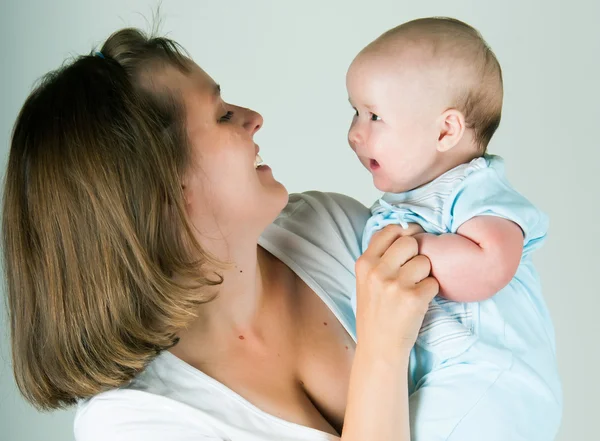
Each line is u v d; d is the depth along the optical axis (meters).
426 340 1.30
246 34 2.60
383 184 1.36
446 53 1.28
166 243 1.23
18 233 1.22
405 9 2.59
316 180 2.71
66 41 2.46
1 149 2.44
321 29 2.60
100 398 1.24
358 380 1.23
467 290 1.23
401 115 1.29
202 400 1.23
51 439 2.52
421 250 1.25
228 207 1.28
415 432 1.28
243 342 1.33
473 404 1.27
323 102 2.65
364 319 1.24
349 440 1.22
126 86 1.20
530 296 1.38
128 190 1.19
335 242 1.45
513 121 2.65
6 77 2.45
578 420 2.76
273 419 1.24
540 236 1.34
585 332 2.72
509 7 2.58
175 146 1.24
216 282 1.26
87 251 1.19
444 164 1.33
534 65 2.61
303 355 1.35
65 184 1.18
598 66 2.58
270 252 1.44
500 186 1.27
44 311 1.23
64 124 1.19
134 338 1.22
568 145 2.64
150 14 2.53
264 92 2.64
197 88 1.27
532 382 1.30
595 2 2.54
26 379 1.28
